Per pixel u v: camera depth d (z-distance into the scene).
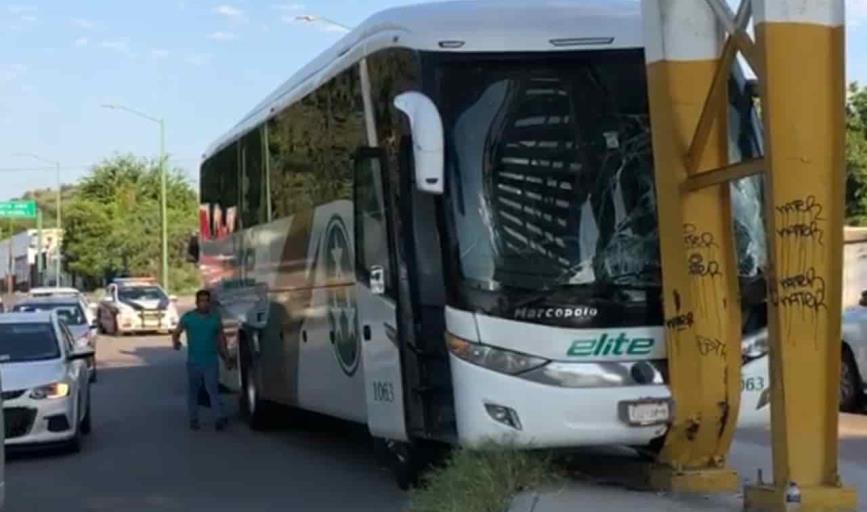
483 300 9.32
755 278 9.66
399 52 10.01
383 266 10.49
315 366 13.45
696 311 9.14
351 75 11.45
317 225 13.05
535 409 9.23
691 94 9.09
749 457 11.87
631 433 9.30
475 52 9.72
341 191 11.98
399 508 10.60
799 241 8.08
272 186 15.33
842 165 8.14
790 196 8.05
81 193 86.25
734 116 9.84
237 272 17.73
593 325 9.33
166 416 19.19
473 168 9.53
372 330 10.93
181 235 78.56
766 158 8.13
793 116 8.02
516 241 9.45
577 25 9.90
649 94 9.26
